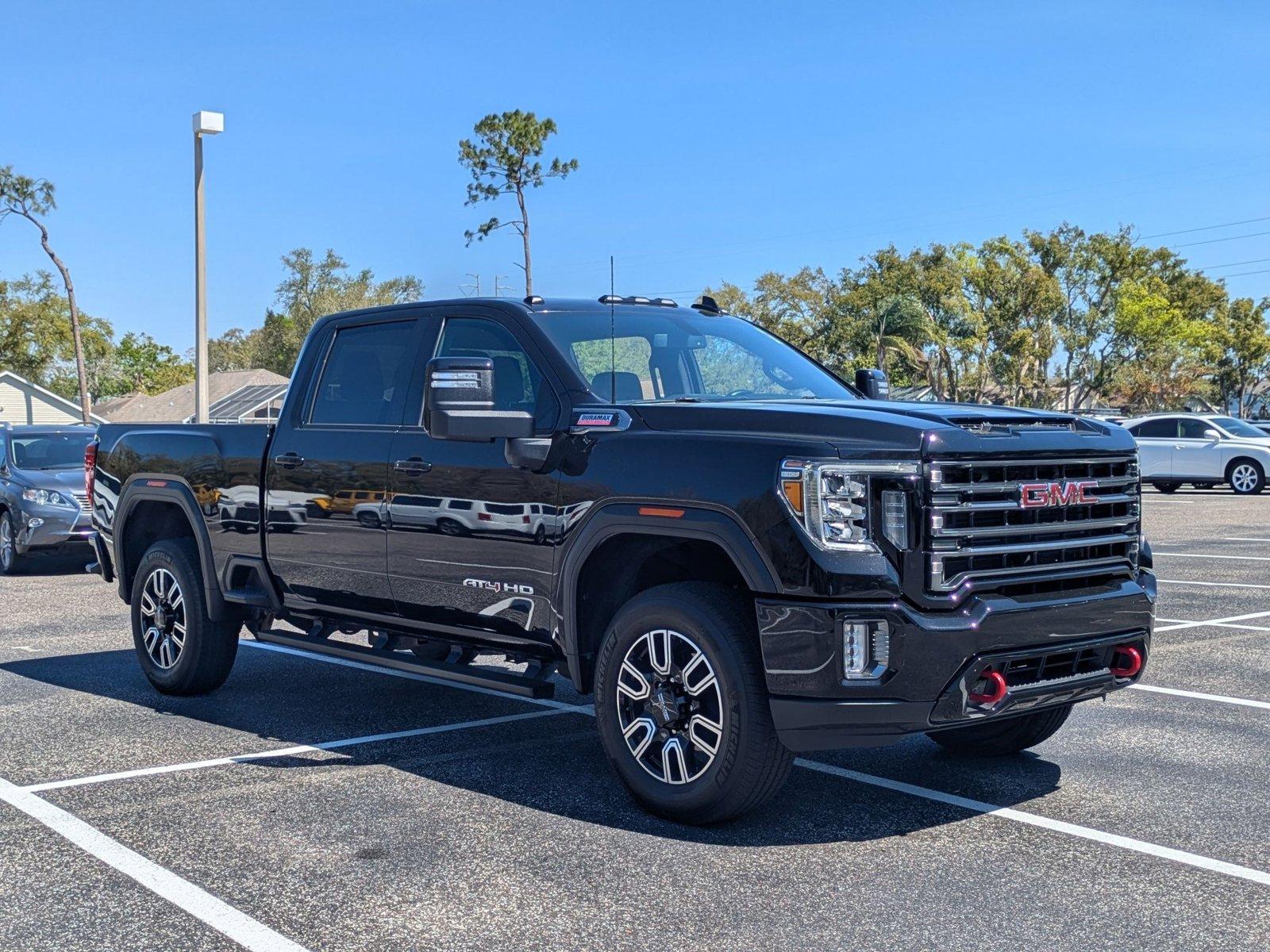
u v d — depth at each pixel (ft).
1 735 20.86
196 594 23.30
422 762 18.97
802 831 15.55
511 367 18.52
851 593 14.21
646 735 15.99
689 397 18.75
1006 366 245.45
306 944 12.10
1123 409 289.53
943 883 13.70
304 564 21.01
